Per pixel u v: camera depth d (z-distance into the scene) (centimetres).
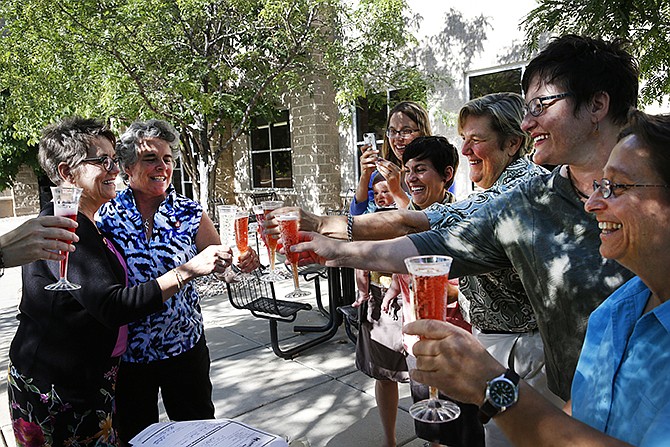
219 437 139
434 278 135
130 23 702
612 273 151
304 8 785
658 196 99
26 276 193
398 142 337
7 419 357
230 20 802
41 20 690
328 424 337
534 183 171
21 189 1638
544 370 199
